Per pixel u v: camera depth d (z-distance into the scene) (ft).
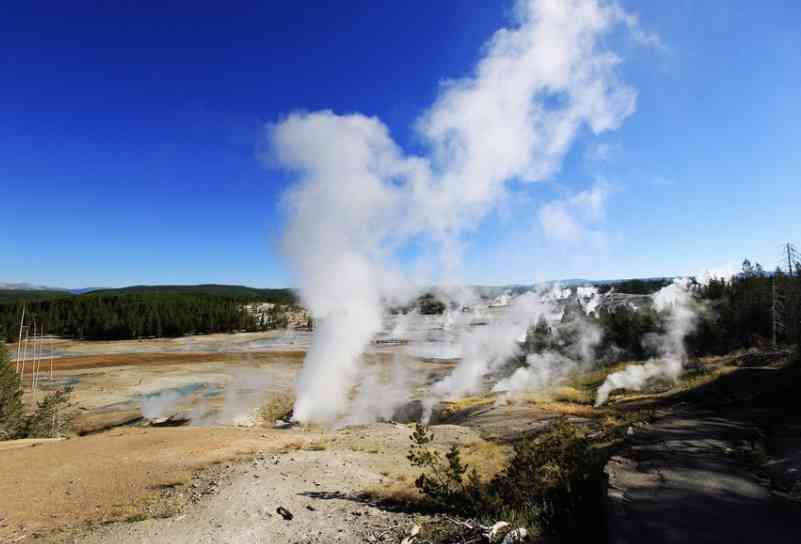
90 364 267.59
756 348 125.49
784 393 54.85
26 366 262.26
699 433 40.06
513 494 29.60
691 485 26.58
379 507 35.42
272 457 59.36
